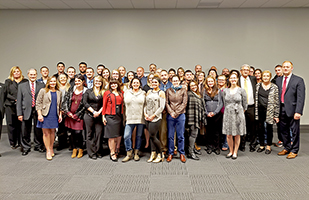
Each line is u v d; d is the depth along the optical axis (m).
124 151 4.20
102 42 6.96
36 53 6.98
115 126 3.61
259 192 2.66
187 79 4.22
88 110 3.70
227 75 5.27
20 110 4.01
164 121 3.89
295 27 6.82
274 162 3.63
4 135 5.56
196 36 6.91
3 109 4.16
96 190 2.71
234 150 3.84
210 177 3.07
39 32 6.93
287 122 3.94
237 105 3.72
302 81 3.72
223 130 3.79
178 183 2.89
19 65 7.00
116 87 3.66
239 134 3.71
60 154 4.05
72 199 2.51
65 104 3.79
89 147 3.80
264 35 6.86
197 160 3.72
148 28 6.92
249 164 3.54
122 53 6.98
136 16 6.90
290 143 3.98
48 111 3.70
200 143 4.76
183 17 6.88
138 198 2.53
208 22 6.88
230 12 6.84
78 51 6.98
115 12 6.89
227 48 6.91
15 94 4.35
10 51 6.97
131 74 4.60
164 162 3.63
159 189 2.74
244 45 6.89
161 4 6.42
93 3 6.34
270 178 3.04
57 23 6.91
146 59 6.98
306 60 6.89
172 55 6.96
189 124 3.67
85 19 6.91
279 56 6.89
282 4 6.48
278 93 3.92
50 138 3.85
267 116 3.92
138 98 3.56
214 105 3.95
